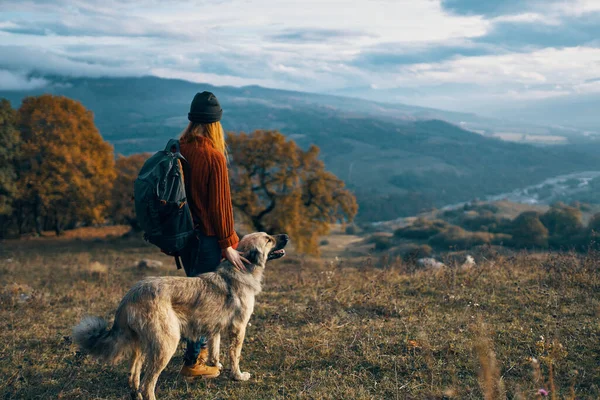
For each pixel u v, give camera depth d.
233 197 35.78
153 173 3.95
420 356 5.04
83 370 5.17
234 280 4.50
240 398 4.42
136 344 4.11
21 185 37.31
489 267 9.16
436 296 7.40
